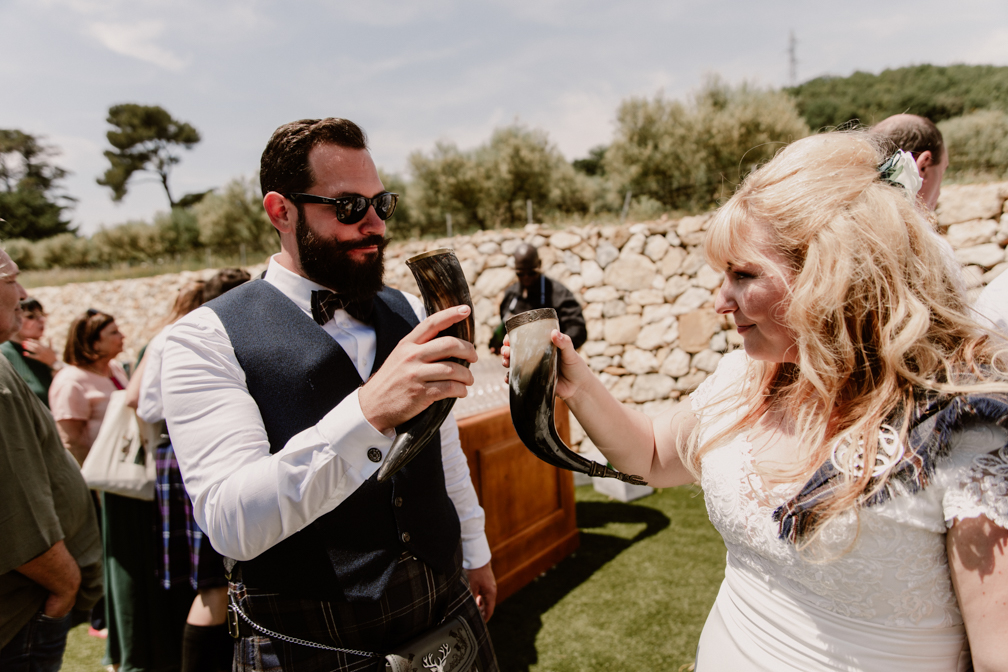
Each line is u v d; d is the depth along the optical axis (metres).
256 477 0.88
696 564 3.05
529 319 0.80
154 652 2.24
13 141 38.12
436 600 1.14
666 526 3.57
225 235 19.78
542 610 2.70
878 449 0.69
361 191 1.06
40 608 1.32
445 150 15.18
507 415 2.84
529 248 4.02
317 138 1.05
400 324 1.30
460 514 1.45
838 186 0.73
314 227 1.06
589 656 2.35
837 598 0.75
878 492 0.68
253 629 1.07
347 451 0.84
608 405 1.01
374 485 1.07
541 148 14.88
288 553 1.03
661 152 12.30
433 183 15.07
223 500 0.90
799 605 0.79
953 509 0.64
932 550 0.69
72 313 12.15
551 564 3.10
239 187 20.02
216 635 1.94
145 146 45.06
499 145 15.02
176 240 22.61
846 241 0.70
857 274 0.69
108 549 2.25
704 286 6.05
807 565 0.77
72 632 2.86
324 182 1.04
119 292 11.41
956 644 0.71
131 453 2.16
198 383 1.01
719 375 1.06
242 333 1.08
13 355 2.96
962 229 5.02
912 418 0.68
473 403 2.81
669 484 1.12
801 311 0.71
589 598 2.78
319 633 1.03
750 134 11.56
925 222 0.74
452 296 0.82
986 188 4.93
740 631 0.88
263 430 1.03
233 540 0.90
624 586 2.87
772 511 0.80
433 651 1.08
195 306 2.34
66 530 1.43
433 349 0.79
